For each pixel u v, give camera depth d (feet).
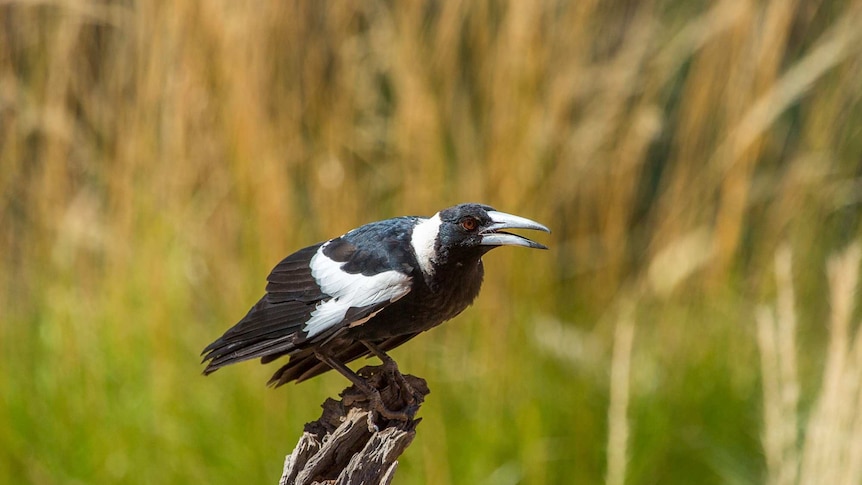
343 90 35.01
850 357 25.46
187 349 32.32
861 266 35.12
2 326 33.50
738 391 33.60
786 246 35.40
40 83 34.14
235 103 32.42
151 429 31.07
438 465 30.37
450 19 33.99
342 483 18.28
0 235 35.35
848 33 35.76
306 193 35.19
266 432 30.91
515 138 34.17
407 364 32.63
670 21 38.01
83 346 32.45
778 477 26.50
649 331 35.42
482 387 32.30
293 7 33.63
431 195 34.04
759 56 35.35
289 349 20.93
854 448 24.72
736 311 36.09
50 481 30.78
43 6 33.65
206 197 34.09
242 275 32.94
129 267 33.12
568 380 32.91
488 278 33.47
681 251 36.76
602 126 35.76
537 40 33.71
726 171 36.04
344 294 21.27
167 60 32.73
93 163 35.06
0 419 31.22
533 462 30.86
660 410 32.19
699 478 32.37
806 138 37.68
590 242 36.96
